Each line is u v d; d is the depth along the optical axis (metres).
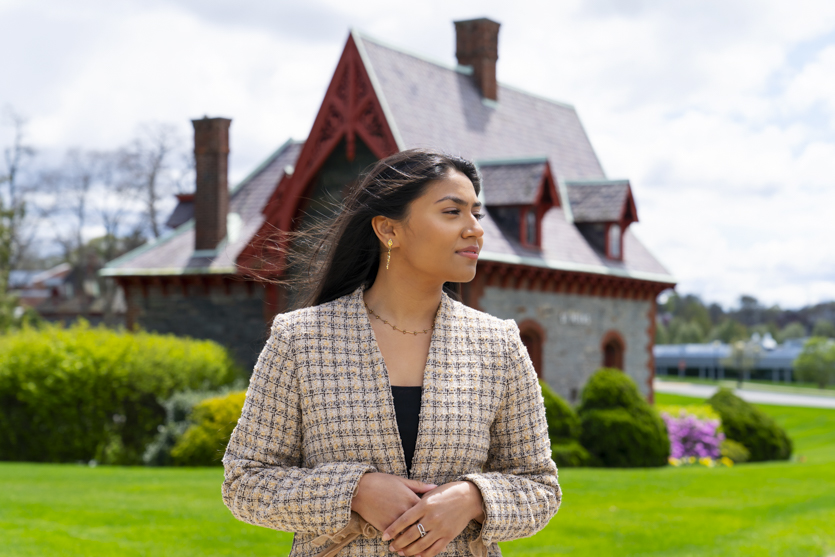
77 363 16.52
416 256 2.50
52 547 7.31
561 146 27.25
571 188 25.14
